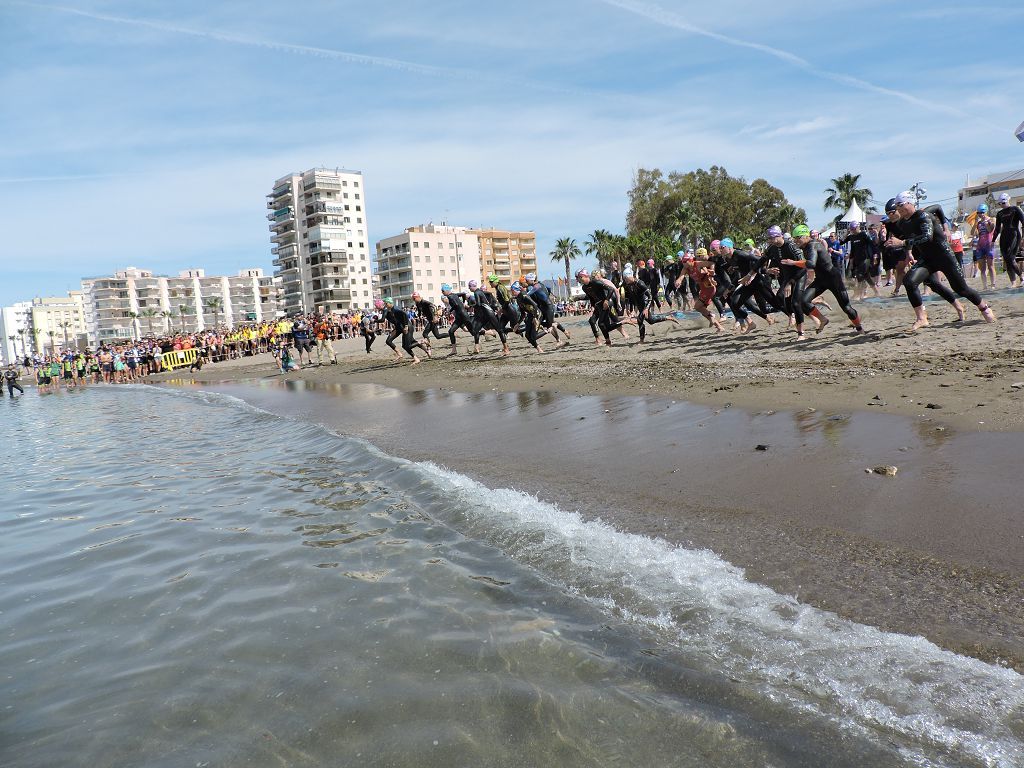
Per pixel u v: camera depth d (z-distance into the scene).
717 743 2.04
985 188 58.12
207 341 45.19
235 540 4.70
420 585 3.54
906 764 1.86
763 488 4.54
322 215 118.00
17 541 5.30
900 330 11.18
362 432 9.07
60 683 2.80
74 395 31.70
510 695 2.41
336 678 2.64
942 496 3.92
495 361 17.16
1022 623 2.53
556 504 4.79
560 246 104.38
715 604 2.95
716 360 11.37
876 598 2.85
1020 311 11.07
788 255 11.67
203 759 2.19
